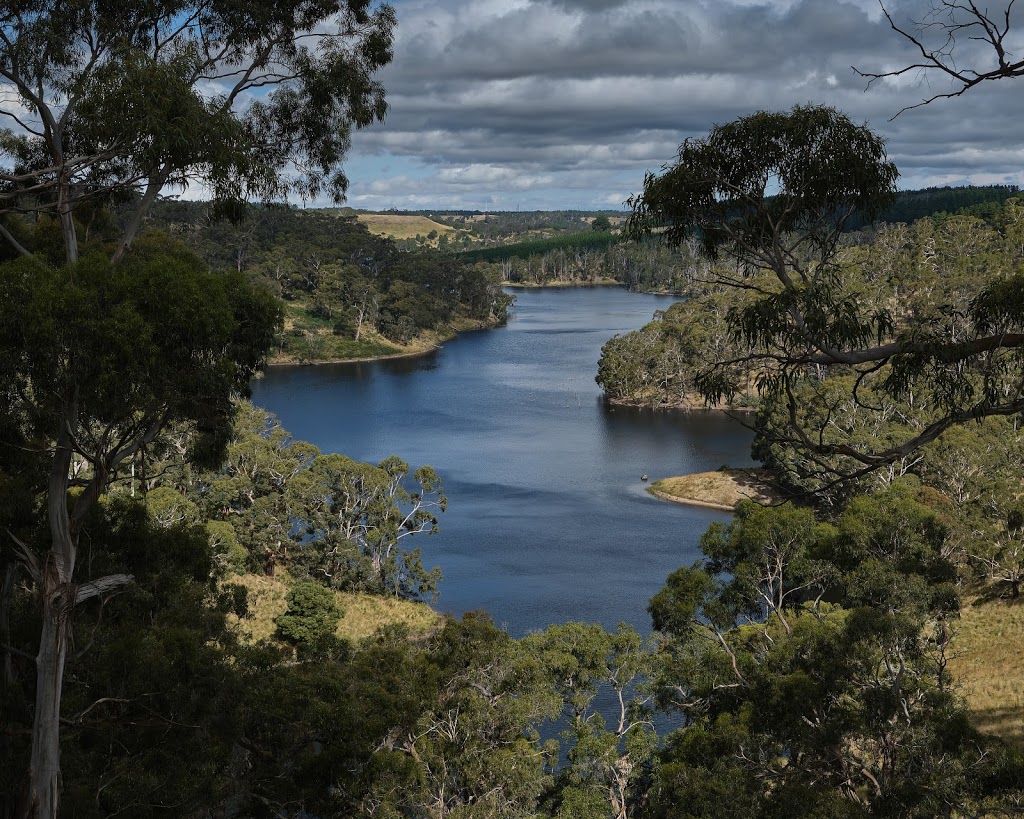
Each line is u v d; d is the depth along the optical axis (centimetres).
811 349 1205
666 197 1332
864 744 2967
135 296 1652
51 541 2034
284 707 2602
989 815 2433
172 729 2286
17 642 2189
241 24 2369
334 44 2503
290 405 14150
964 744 2594
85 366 1584
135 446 1900
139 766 2169
